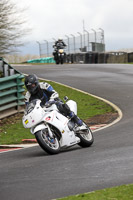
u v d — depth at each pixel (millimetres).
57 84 77062
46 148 29125
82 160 26250
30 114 29359
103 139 35094
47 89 30297
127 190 18938
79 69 101938
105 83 76250
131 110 51188
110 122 45031
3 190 20625
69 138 30625
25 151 33469
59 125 30047
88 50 182000
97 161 25484
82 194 18781
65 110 31234
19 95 55688
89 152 29234
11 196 19531
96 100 60844
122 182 20469
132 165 23594
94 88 71500
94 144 33125
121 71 94500
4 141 39625
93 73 92250
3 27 68250
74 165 24891
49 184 21062
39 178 22391
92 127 42750
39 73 95062
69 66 112125
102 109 53688
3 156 32000
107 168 23438
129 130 38000
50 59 191750
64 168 24281
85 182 20969
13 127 47375
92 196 18406
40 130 29281
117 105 55625
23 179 22438
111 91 67188
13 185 21375
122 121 44281
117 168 23219
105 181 20875
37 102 29641
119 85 72875
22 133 43188
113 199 17906
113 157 26281
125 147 29625
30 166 25828
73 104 32625
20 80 55906
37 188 20484
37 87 30016
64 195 19156
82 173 22766
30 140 38562
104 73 91500
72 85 76000
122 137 34656
